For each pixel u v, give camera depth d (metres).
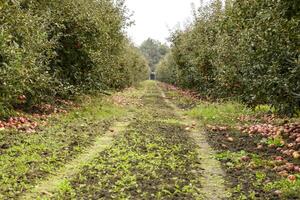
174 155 10.45
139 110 22.34
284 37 10.65
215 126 15.86
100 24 20.36
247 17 12.80
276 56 11.34
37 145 10.60
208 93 27.73
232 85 19.38
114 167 9.04
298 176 8.11
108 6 28.34
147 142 12.13
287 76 11.26
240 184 7.96
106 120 16.84
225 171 9.09
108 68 25.75
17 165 8.66
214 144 12.33
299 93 11.40
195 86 37.09
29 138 11.29
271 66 11.43
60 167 8.99
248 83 13.88
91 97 22.53
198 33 29.50
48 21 16.95
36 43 14.34
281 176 8.43
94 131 13.68
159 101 30.36
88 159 9.87
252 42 12.39
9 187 7.32
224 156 10.46
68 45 19.38
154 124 16.47
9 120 13.11
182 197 7.14
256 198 7.04
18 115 14.38
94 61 20.16
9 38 12.87
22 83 12.90
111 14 28.12
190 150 11.23
